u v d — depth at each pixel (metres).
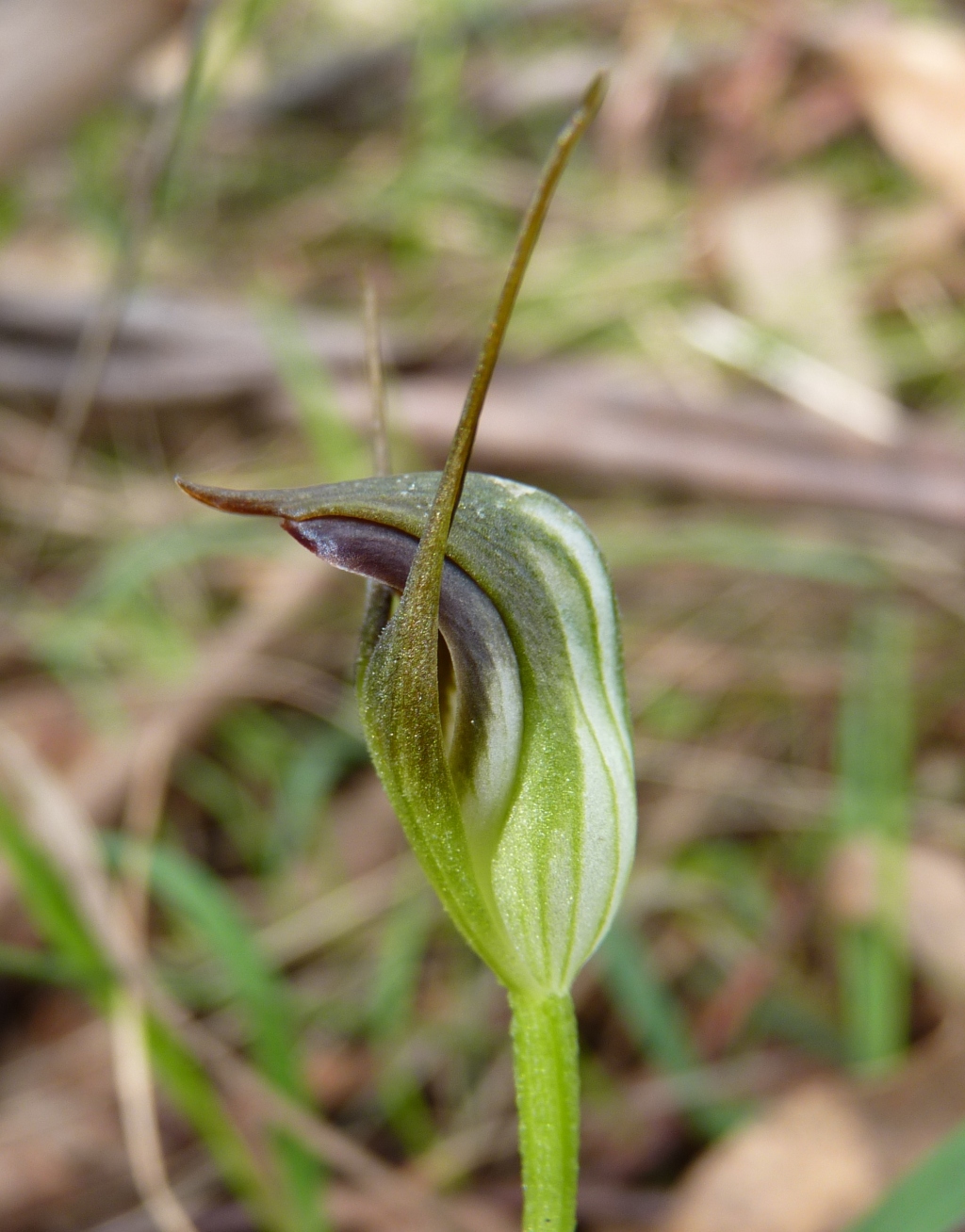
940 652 0.19
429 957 0.16
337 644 0.20
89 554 0.21
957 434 0.21
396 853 0.17
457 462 0.09
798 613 0.20
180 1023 0.13
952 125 0.24
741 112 0.27
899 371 0.23
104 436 0.22
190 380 0.22
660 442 0.21
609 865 0.09
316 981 0.16
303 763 0.17
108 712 0.18
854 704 0.17
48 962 0.13
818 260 0.25
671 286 0.25
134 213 0.19
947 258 0.24
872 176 0.27
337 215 0.28
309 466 0.21
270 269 0.27
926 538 0.20
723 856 0.17
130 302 0.22
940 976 0.15
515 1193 0.14
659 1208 0.13
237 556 0.21
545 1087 0.09
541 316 0.24
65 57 0.19
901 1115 0.12
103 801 0.17
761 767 0.18
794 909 0.16
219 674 0.18
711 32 0.31
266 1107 0.12
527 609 0.09
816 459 0.21
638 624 0.20
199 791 0.18
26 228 0.28
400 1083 0.15
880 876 0.15
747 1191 0.12
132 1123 0.12
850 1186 0.12
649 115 0.30
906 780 0.18
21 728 0.17
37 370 0.22
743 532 0.20
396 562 0.09
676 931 0.16
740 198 0.26
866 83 0.25
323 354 0.22
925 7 0.28
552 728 0.09
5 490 0.22
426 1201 0.13
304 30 0.36
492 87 0.32
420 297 0.26
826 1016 0.15
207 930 0.13
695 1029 0.15
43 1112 0.14
